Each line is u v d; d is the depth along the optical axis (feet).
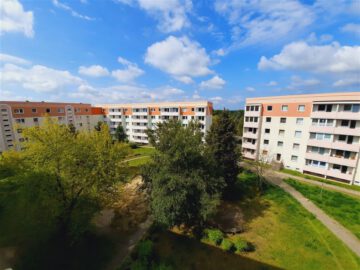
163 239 48.32
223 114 71.87
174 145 46.32
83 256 42.57
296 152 100.12
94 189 45.16
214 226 52.11
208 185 49.11
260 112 111.45
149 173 50.29
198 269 38.96
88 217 43.96
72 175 45.11
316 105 89.56
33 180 39.65
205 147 54.19
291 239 47.65
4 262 40.34
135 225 54.85
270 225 53.72
